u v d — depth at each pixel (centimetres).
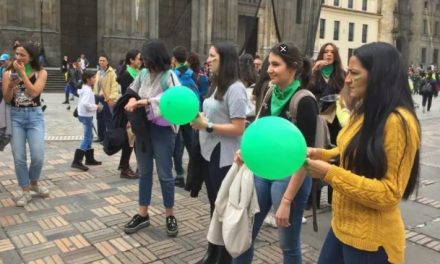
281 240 300
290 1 3878
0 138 515
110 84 814
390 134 191
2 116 504
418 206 576
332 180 198
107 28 2994
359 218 206
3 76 504
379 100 194
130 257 398
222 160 351
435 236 477
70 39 3203
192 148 376
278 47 283
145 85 434
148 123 427
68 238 436
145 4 3112
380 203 193
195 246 423
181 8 3594
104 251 409
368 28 5288
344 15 5019
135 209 520
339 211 214
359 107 209
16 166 520
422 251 439
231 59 350
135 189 596
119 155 800
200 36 3500
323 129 283
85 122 698
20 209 512
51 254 401
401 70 197
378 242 203
